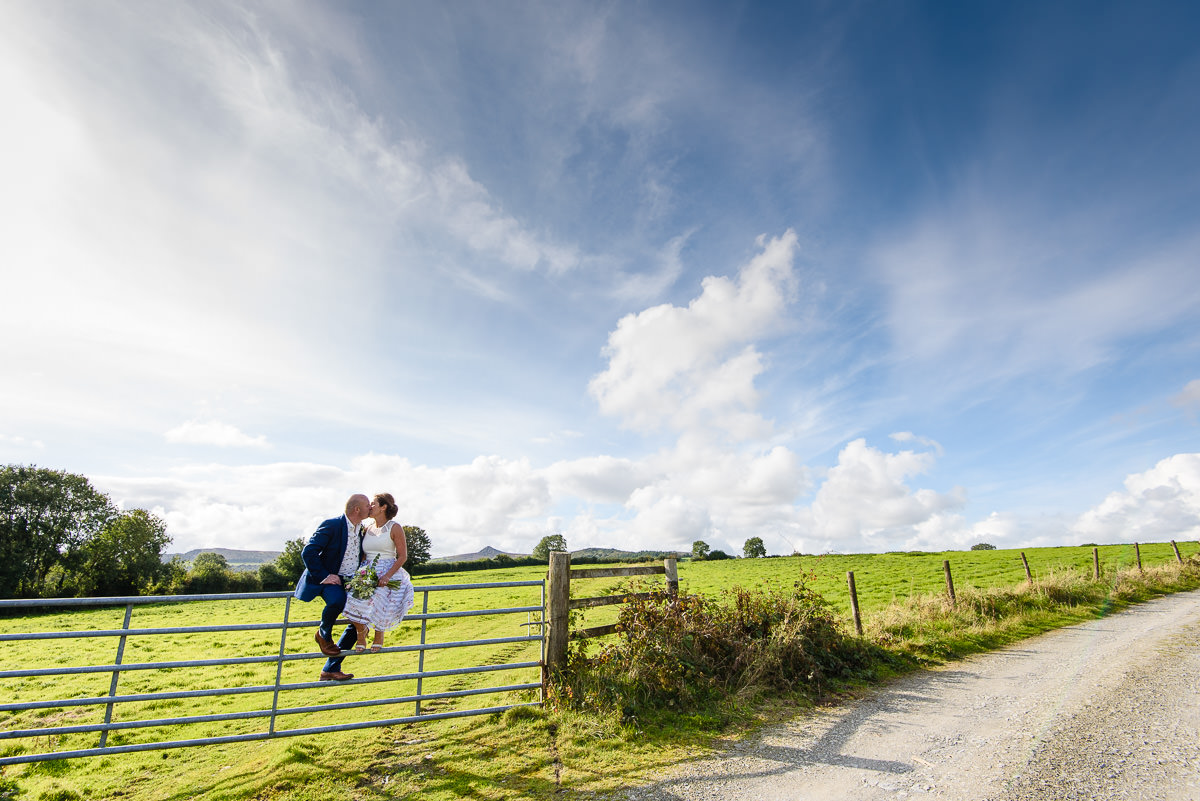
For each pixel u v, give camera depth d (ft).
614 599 24.57
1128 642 32.58
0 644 76.28
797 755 17.35
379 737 19.80
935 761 16.37
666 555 26.76
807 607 27.96
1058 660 28.84
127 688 40.93
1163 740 16.85
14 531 172.04
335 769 17.22
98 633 16.53
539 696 22.57
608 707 21.02
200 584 203.92
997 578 85.97
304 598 18.62
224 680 42.42
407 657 42.06
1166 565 74.95
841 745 18.07
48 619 115.55
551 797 15.08
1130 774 14.65
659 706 21.58
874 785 14.98
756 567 153.58
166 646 66.39
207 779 18.47
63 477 186.09
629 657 22.98
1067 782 14.38
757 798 14.57
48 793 18.33
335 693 31.55
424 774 16.71
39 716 31.76
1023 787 14.23
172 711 30.96
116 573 185.57
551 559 23.27
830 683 25.17
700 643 24.52
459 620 63.98
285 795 15.70
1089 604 48.01
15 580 168.14
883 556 159.33
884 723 20.06
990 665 28.53
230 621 97.86
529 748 18.35
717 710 21.42
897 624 36.11
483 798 15.16
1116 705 20.48
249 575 221.05
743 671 24.21
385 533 19.36
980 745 17.37
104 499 196.75
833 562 147.13
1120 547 132.46
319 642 18.63
